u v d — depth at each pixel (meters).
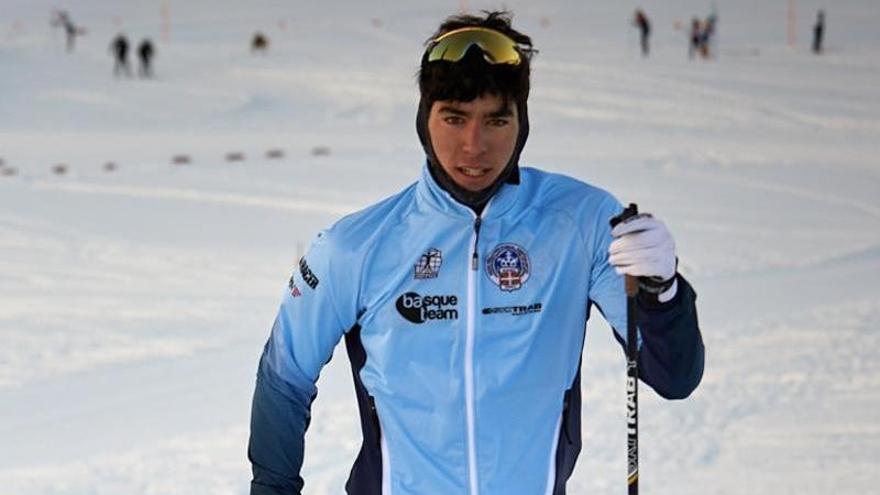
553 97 49.44
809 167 33.53
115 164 39.44
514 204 4.52
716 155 36.19
